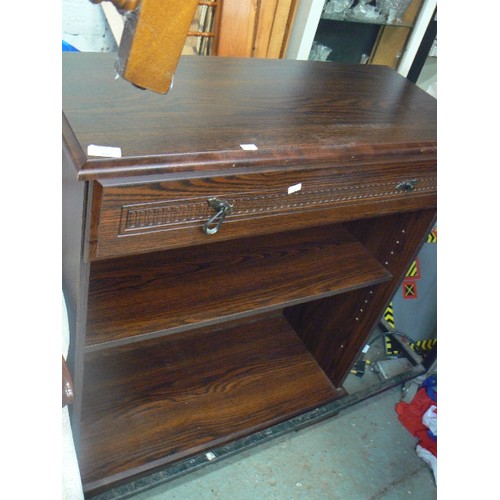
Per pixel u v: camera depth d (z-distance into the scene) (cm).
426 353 164
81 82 71
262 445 123
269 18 139
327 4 159
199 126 67
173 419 113
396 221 105
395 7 170
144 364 124
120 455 103
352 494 118
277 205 72
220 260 99
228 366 131
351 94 93
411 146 79
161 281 90
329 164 72
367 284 106
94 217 57
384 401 143
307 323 141
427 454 128
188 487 110
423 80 200
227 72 89
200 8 140
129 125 63
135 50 37
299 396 128
